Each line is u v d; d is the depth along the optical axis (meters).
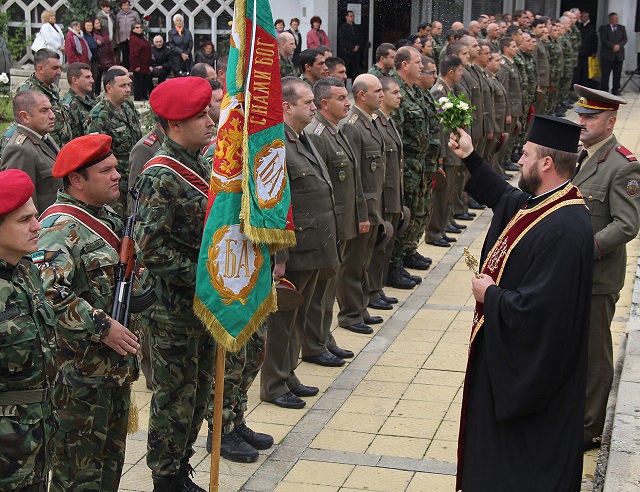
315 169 6.41
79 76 9.01
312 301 6.98
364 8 22.09
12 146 6.93
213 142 6.20
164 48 18.94
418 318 8.24
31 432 3.60
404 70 8.87
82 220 4.28
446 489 5.16
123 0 18.98
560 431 4.04
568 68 19.30
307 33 20.20
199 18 21.75
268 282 4.68
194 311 4.50
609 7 23.42
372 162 7.62
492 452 4.14
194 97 4.59
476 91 11.35
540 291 3.94
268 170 4.55
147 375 6.50
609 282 5.44
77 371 4.23
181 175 4.65
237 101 4.46
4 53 18.44
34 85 8.45
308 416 6.18
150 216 4.58
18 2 21.52
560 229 4.01
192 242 4.70
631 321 6.10
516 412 3.98
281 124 4.64
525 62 14.91
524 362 3.98
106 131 8.51
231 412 5.52
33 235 3.59
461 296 8.89
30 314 3.62
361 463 5.49
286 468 5.43
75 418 4.27
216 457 4.55
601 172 5.44
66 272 4.08
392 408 6.29
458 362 7.14
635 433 4.32
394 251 9.12
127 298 4.25
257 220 4.45
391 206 8.17
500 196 4.70
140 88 18.75
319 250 6.40
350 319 7.90
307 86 6.32
